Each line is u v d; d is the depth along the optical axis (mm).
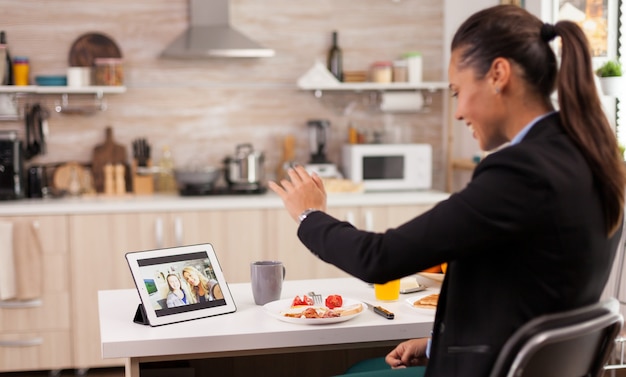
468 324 1466
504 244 1389
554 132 1429
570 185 1371
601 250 1437
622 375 3371
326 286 2500
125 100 4930
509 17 1439
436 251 1388
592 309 1435
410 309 2180
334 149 5176
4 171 4504
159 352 1886
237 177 4781
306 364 2510
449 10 5227
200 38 4758
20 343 4234
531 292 1402
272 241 4453
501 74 1419
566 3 4117
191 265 2145
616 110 3896
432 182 5312
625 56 3934
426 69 5230
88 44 4852
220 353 1969
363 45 5148
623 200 1453
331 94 5141
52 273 4254
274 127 5098
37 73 4820
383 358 2434
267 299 2232
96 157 4891
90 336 4309
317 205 1659
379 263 1435
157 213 4332
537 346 1360
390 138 5223
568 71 1408
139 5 4895
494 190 1361
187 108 5000
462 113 1493
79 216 4258
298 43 5082
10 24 4781
